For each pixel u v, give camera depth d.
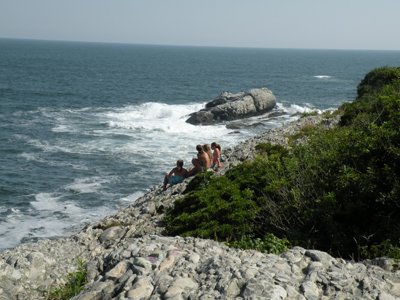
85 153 33.88
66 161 31.73
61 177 28.22
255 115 54.81
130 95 76.75
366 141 9.34
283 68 183.00
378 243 8.03
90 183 27.11
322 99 78.44
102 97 71.62
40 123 45.84
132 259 7.19
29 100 63.41
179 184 17.78
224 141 38.53
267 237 8.80
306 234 8.99
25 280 7.64
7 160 31.75
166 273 6.66
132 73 128.50
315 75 145.75
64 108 57.66
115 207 23.38
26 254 8.46
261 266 6.66
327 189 9.70
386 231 8.18
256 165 13.38
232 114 51.72
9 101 61.12
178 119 51.28
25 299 7.20
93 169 29.88
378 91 24.77
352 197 9.05
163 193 17.28
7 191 25.47
